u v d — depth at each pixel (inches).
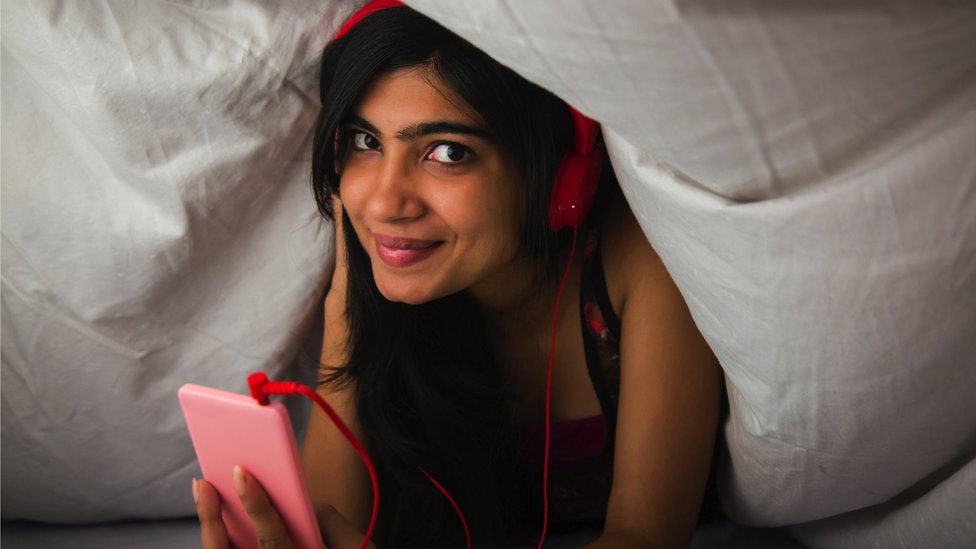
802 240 25.2
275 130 39.2
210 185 39.2
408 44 31.2
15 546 45.2
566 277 37.7
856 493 33.7
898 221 24.5
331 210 38.0
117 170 39.1
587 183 34.2
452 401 40.4
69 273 40.3
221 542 32.0
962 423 29.9
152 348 42.2
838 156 24.1
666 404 36.7
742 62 21.9
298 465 29.2
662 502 36.3
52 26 37.1
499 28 23.2
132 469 44.6
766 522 38.7
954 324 26.4
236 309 42.4
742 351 29.3
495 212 33.4
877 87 22.7
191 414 29.6
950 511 32.2
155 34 37.5
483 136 32.3
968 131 23.4
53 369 41.9
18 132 39.3
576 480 42.4
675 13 21.1
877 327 26.6
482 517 41.4
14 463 44.2
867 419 29.5
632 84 22.9
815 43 21.7
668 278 37.5
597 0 21.5
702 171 24.8
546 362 40.9
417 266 34.0
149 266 40.1
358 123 33.0
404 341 39.7
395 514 42.9
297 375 45.8
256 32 37.8
